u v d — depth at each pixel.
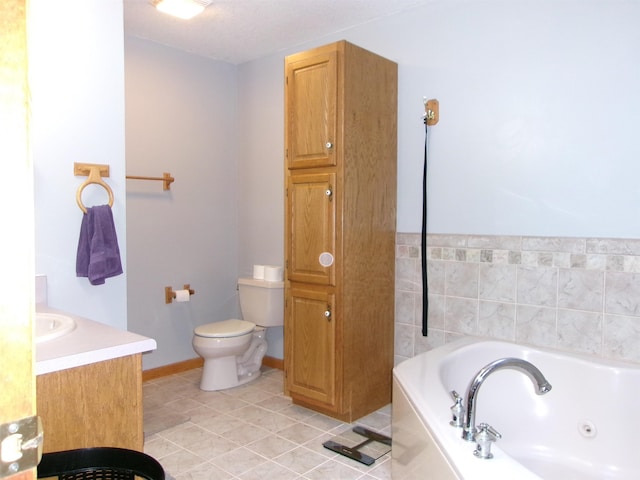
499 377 2.19
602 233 2.17
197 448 2.36
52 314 1.76
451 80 2.64
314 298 2.67
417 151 2.79
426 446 1.49
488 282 2.52
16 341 0.49
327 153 2.56
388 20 2.90
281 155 3.60
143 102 3.32
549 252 2.32
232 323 3.39
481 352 2.32
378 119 2.71
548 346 2.33
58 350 1.28
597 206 2.18
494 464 1.24
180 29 3.16
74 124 2.10
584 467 1.97
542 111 2.33
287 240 2.80
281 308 3.41
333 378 2.61
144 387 3.25
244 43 3.41
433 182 2.73
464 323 2.62
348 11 2.86
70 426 1.25
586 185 2.21
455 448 1.32
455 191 2.64
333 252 2.57
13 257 0.48
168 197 3.48
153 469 1.07
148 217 3.37
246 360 3.42
